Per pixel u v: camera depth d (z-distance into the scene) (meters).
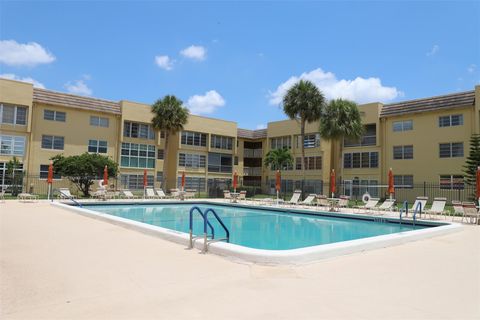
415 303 4.82
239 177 50.50
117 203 24.86
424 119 32.91
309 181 42.62
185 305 4.60
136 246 8.55
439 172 31.61
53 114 34.81
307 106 31.83
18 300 4.69
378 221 17.73
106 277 5.82
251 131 52.12
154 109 38.22
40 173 33.66
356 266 6.96
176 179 43.09
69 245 8.53
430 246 9.44
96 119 37.47
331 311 4.47
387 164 35.16
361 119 33.53
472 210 15.51
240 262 7.05
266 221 18.38
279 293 5.16
